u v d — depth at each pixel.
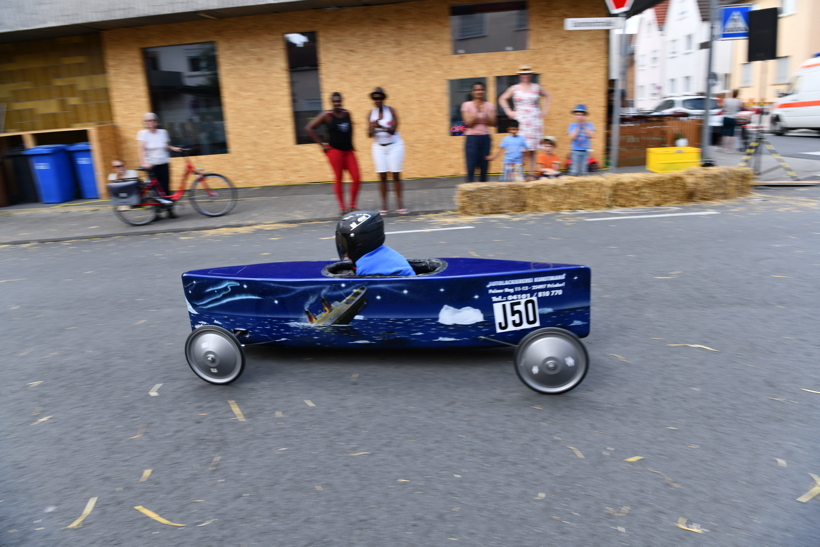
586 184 9.49
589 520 2.60
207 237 9.38
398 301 4.01
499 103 13.45
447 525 2.61
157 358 4.73
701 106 21.75
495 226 8.69
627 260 6.60
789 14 29.23
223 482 3.03
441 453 3.17
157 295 6.45
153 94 14.13
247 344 4.53
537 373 3.66
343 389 3.97
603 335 4.65
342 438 3.38
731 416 3.39
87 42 14.19
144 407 3.90
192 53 13.78
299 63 13.59
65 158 13.95
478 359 4.32
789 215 8.33
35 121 14.91
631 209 9.43
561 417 3.48
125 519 2.79
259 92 13.80
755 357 4.12
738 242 7.06
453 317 3.99
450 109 13.55
